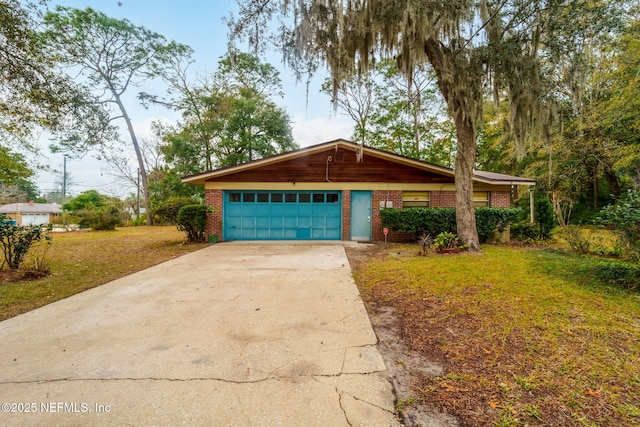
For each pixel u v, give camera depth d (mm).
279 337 3082
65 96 7500
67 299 4406
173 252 8812
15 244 6016
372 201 11273
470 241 7723
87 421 1868
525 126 6871
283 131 22906
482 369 2420
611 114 12711
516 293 4238
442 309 3781
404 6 6312
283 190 11406
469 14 6305
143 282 5367
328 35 6977
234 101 21844
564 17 5832
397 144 21891
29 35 6160
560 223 15078
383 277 5391
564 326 3160
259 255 8125
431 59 7277
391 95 19734
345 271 6125
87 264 7047
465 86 6766
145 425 1829
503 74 6535
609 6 6035
